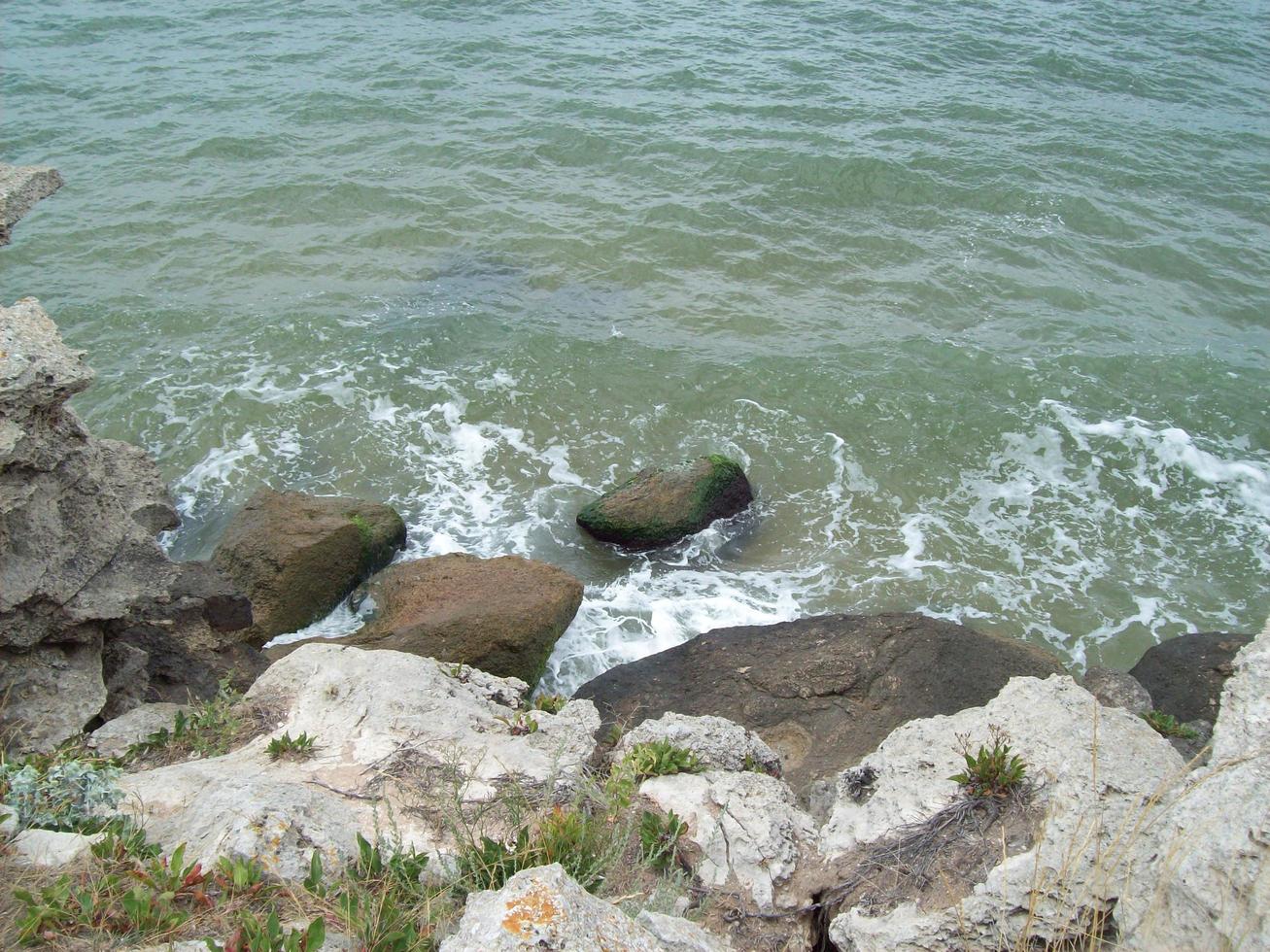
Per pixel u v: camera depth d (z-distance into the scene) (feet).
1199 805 17.30
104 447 42.47
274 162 75.87
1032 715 22.59
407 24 99.76
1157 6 109.09
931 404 53.52
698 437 51.96
